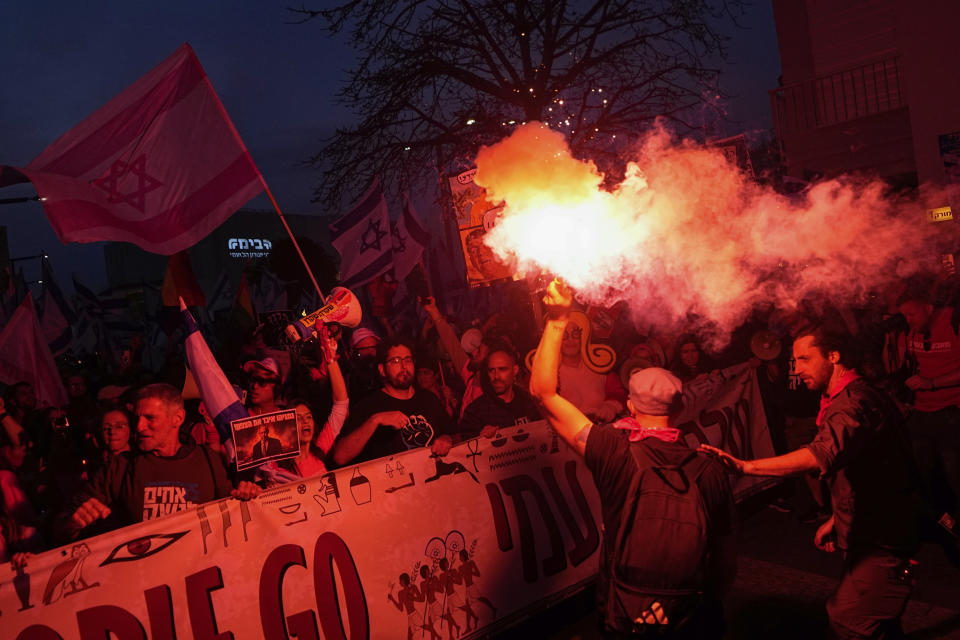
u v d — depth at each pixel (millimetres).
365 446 4613
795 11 15109
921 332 5230
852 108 14578
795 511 6160
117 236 3893
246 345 6637
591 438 2779
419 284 10781
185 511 3234
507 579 4266
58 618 2850
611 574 2697
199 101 4273
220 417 3531
